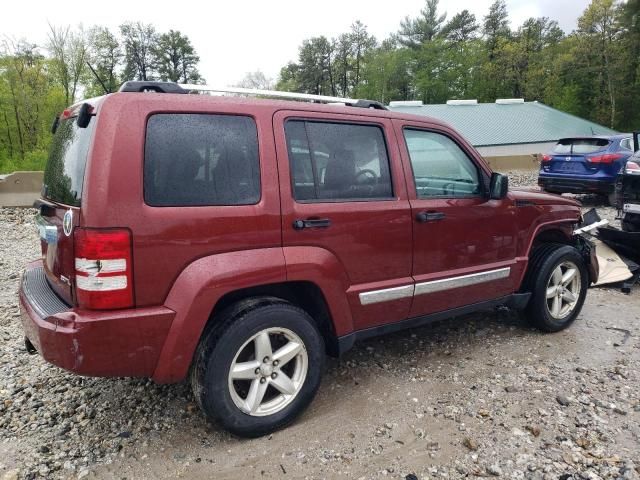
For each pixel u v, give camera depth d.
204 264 2.61
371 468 2.67
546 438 2.93
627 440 2.90
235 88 3.00
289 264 2.85
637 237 5.92
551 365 3.89
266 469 2.66
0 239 8.41
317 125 3.11
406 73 68.69
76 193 2.54
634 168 6.38
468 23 71.88
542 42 67.88
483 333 4.55
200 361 2.69
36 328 2.55
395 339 4.41
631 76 49.66
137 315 2.46
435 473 2.63
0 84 34.50
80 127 2.67
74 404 3.32
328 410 3.25
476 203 3.83
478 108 31.08
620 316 4.99
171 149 2.58
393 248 3.35
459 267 3.77
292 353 2.95
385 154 3.40
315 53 77.31
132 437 2.95
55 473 2.63
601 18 49.81
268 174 2.83
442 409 3.25
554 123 28.73
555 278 4.43
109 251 2.38
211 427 3.05
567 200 4.68
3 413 3.21
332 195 3.10
